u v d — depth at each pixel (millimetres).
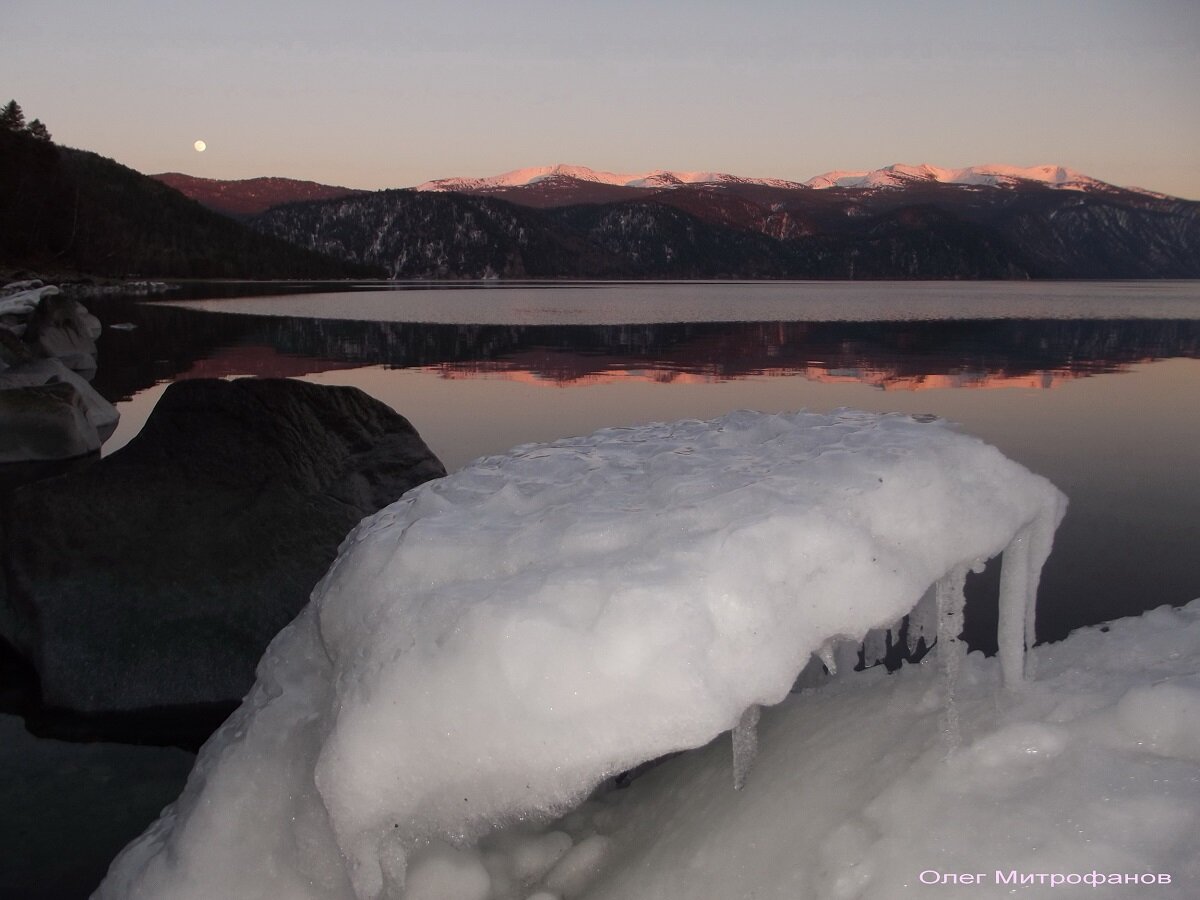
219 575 3514
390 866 1512
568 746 1298
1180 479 6379
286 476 3881
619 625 1298
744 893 1419
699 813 1680
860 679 2047
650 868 1602
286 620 3432
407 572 1593
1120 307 38250
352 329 23500
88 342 15508
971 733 1524
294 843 1638
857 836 1374
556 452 2135
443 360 15852
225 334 21469
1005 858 1226
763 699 1305
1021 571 1628
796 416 2129
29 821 2523
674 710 1259
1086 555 4648
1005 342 19688
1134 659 1742
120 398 11305
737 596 1326
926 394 11289
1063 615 3850
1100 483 6277
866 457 1604
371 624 1557
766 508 1465
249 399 4086
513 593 1399
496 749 1333
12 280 41594
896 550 1455
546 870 1744
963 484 1568
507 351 17609
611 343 19484
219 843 1656
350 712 1424
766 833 1509
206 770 1805
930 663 1900
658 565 1380
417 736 1369
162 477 3805
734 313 32625
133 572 3504
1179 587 4164
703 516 1493
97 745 2979
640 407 10352
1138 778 1285
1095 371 13930
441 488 1953
